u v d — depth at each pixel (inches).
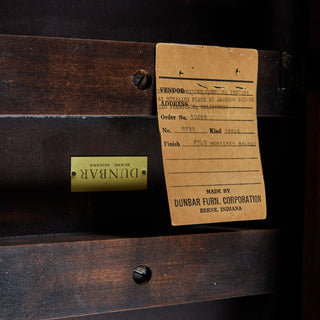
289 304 16.7
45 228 15.1
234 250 15.6
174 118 14.9
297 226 16.7
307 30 16.6
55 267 14.2
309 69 16.3
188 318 16.3
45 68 14.0
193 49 15.0
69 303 14.3
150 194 15.9
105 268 14.6
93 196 15.4
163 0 15.8
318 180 16.8
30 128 14.8
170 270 15.1
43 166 15.0
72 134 15.1
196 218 15.0
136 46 14.6
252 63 15.6
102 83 14.4
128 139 15.6
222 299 16.6
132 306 14.8
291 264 16.3
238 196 15.5
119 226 15.7
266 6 16.6
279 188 16.8
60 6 14.9
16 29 14.6
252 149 15.7
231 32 16.4
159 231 15.6
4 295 13.9
